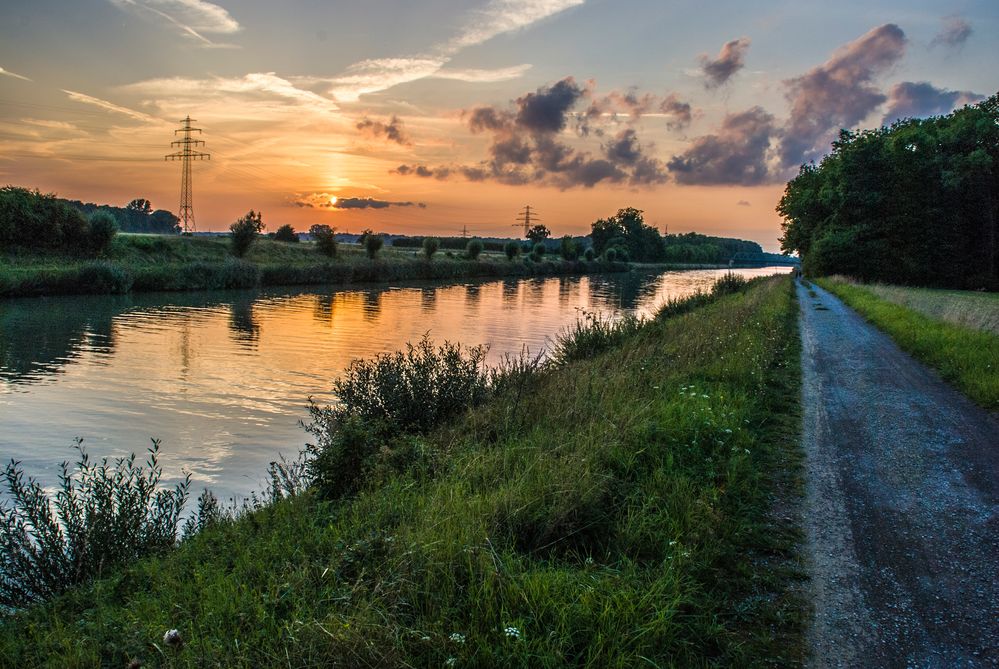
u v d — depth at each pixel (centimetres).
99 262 4109
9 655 378
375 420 841
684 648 346
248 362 1948
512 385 1035
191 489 891
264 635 345
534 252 10581
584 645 339
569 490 511
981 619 388
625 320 1972
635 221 17200
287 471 823
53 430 1183
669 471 597
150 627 374
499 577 375
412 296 4916
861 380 1195
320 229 7081
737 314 1959
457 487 527
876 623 384
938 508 567
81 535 545
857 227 5450
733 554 462
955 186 5156
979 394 1022
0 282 3512
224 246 5984
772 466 678
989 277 5166
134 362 1908
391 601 365
